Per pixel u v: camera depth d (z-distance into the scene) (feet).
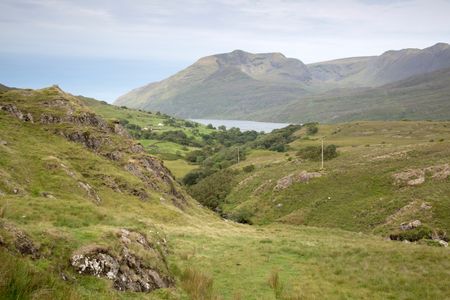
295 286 74.95
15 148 148.66
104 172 172.76
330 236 163.02
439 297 68.54
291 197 338.95
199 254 96.22
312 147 501.56
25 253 46.29
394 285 75.61
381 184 297.74
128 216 108.37
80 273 49.24
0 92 221.46
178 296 56.95
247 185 427.74
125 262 56.03
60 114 211.82
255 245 114.62
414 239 187.01
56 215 87.45
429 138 552.00
